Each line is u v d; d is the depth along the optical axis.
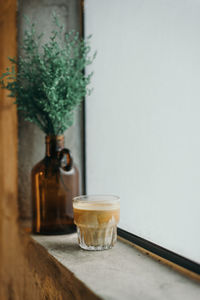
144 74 0.62
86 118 0.85
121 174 0.71
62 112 0.75
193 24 0.51
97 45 0.79
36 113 0.77
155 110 0.60
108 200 0.64
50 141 0.74
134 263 0.58
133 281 0.51
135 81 0.65
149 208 0.63
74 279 0.53
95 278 0.52
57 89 0.76
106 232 0.64
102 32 0.76
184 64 0.53
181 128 0.54
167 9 0.56
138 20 0.64
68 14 0.85
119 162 0.72
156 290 0.49
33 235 0.75
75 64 0.80
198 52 0.51
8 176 0.93
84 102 0.85
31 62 0.77
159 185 0.60
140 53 0.63
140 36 0.63
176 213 0.56
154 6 0.59
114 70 0.72
